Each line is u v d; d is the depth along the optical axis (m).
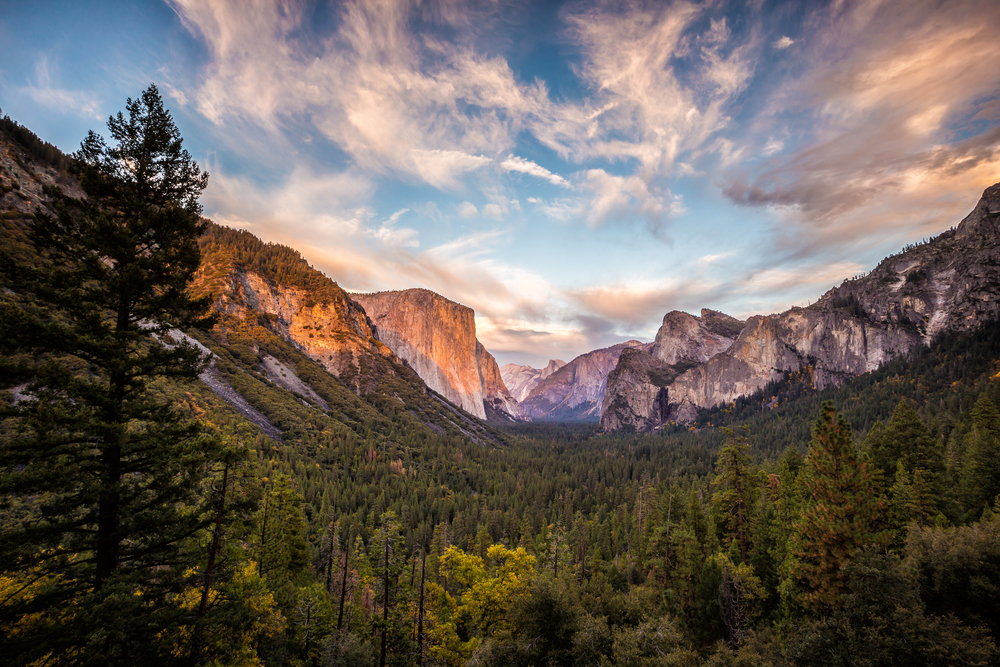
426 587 34.66
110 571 15.95
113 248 17.72
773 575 35.31
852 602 20.83
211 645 16.55
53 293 15.93
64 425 15.13
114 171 18.69
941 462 42.06
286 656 28.27
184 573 18.00
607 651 23.44
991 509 35.91
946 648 16.92
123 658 14.32
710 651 30.77
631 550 58.78
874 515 27.08
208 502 19.33
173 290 18.67
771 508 42.00
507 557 34.25
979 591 19.59
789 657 20.59
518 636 25.62
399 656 32.28
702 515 43.66
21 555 14.13
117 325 18.05
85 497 14.97
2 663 12.51
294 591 35.09
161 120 19.39
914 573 21.19
